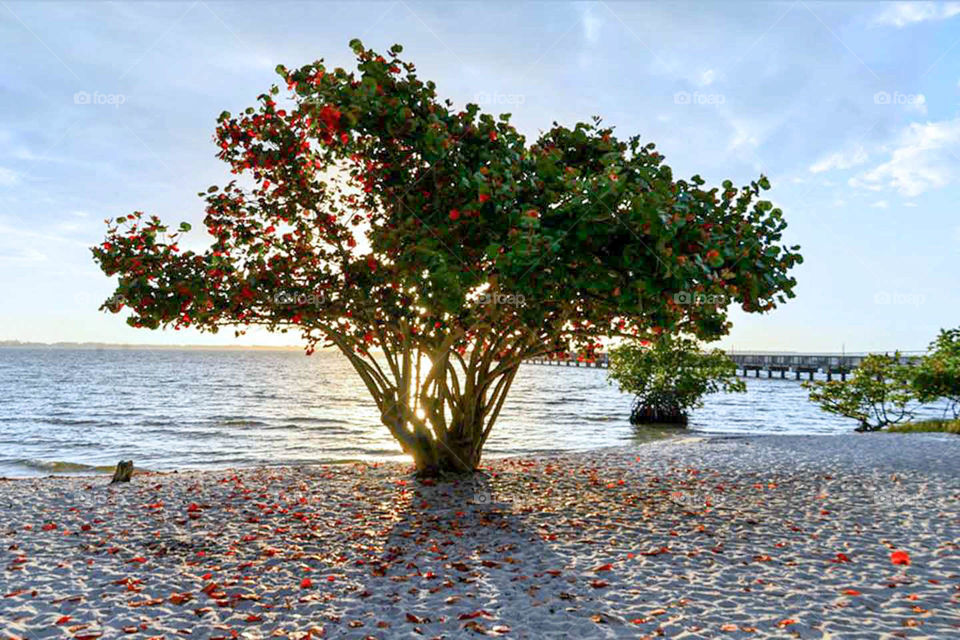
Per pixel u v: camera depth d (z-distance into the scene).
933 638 5.07
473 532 8.98
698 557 7.54
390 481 13.34
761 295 9.27
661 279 7.58
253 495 12.07
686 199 8.52
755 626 5.40
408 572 7.21
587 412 42.12
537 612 5.84
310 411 43.38
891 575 6.74
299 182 10.98
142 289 9.82
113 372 110.75
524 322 10.65
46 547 8.37
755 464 15.40
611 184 7.32
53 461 21.88
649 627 5.42
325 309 11.00
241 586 6.75
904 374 26.56
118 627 5.61
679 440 22.14
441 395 13.12
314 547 8.36
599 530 8.95
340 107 9.09
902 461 15.20
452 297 8.76
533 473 14.09
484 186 7.99
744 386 32.25
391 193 10.12
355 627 5.61
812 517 9.58
